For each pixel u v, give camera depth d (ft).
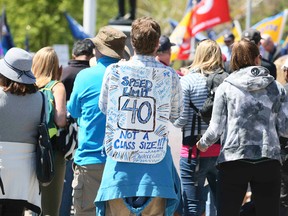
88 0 151.43
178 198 51.26
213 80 59.57
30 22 271.49
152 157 49.57
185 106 59.67
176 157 67.05
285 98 53.88
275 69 75.46
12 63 52.03
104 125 56.24
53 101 58.65
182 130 61.05
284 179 61.98
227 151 53.06
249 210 57.93
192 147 60.23
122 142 49.37
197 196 61.21
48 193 62.03
